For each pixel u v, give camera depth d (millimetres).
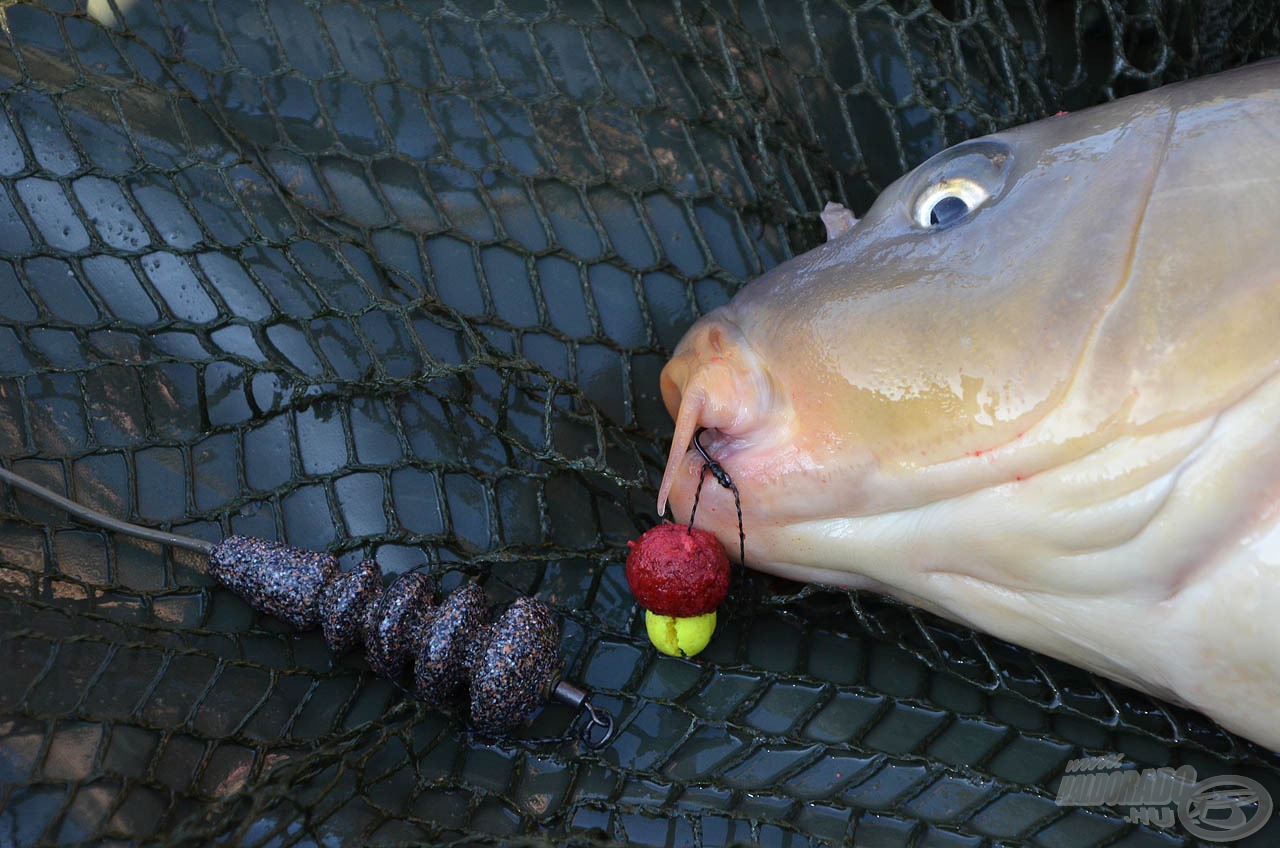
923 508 364
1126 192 350
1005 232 358
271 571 375
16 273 404
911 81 448
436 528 403
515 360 401
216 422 405
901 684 387
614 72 446
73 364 402
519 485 409
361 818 356
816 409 368
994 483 354
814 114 447
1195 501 341
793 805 367
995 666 382
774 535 380
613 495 413
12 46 416
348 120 431
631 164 440
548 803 369
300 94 431
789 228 441
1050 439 347
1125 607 354
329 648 381
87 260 408
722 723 379
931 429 356
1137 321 342
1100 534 347
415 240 424
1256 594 341
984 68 446
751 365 378
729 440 382
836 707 383
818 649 392
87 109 416
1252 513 340
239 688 372
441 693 367
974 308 354
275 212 419
